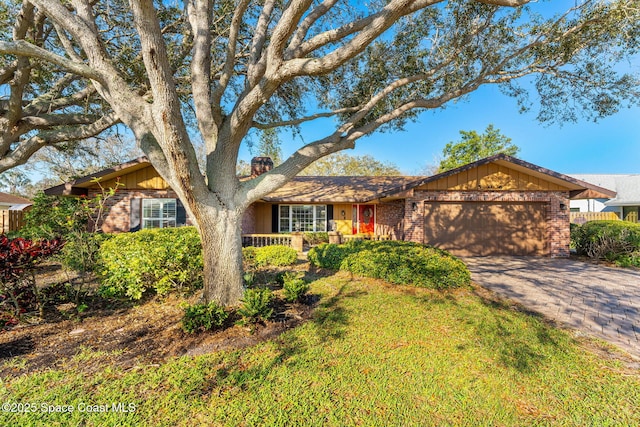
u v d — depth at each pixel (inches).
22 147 323.6
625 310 214.5
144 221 449.1
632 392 116.8
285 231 622.5
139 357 138.6
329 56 171.0
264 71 205.8
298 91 365.4
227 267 200.2
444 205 469.7
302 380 122.0
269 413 103.0
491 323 181.9
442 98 260.2
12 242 166.1
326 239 597.6
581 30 254.7
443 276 257.8
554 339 162.1
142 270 215.9
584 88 297.0
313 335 162.7
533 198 456.8
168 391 113.6
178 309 203.5
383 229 600.7
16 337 158.2
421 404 109.3
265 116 383.6
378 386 119.2
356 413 104.1
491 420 101.8
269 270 332.5
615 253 399.5
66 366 130.6
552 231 452.1
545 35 268.2
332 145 223.1
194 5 235.9
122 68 294.5
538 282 295.4
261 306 174.6
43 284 257.8
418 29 294.7
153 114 162.2
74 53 208.1
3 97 353.4
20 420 97.5
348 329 171.3
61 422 97.0
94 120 350.9
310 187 634.2
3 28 288.0
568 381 124.1
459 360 139.4
